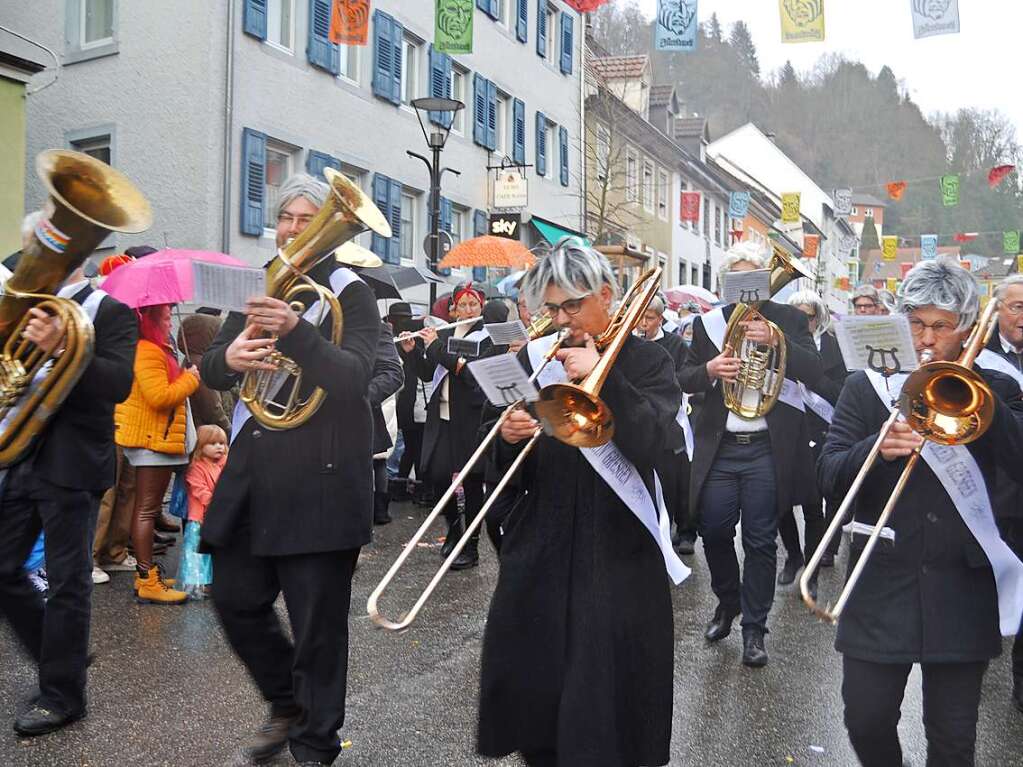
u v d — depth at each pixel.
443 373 7.61
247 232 14.91
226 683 4.95
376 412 9.17
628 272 22.44
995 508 4.43
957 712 3.18
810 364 5.62
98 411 4.12
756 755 4.30
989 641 3.16
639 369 3.34
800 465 5.70
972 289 3.23
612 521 3.27
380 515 9.43
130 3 14.96
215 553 3.77
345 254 5.03
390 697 4.87
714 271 39.09
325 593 3.70
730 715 4.77
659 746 3.24
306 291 3.64
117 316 4.14
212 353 3.81
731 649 5.84
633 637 3.23
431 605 6.60
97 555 7.19
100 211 3.56
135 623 5.95
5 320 3.77
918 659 3.13
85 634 4.27
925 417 3.01
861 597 3.24
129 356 4.16
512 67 22.50
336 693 3.73
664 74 46.78
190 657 5.34
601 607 3.21
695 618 6.54
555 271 3.23
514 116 22.56
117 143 15.11
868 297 8.97
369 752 4.20
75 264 3.68
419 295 18.94
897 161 49.53
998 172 24.17
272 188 15.86
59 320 3.77
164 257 6.39
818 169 53.31
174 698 4.73
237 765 3.99
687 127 36.84
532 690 3.24
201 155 14.53
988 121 46.88
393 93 18.16
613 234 26.03
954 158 47.03
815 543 7.58
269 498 3.64
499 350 7.39
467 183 20.83
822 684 5.24
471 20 10.72
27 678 4.91
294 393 3.64
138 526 6.38
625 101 30.02
